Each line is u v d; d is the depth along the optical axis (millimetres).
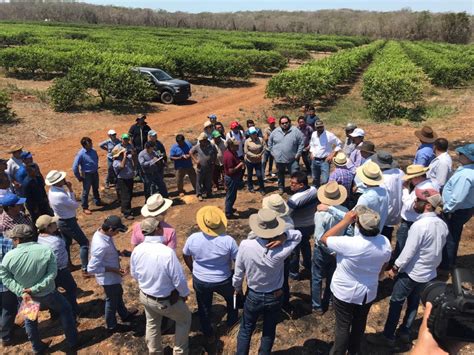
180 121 19266
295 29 115125
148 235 4457
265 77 34281
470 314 1816
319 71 22266
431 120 17391
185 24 112438
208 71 29703
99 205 9875
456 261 6473
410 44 61312
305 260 6195
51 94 19031
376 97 18359
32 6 119562
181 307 4469
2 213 5629
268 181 11195
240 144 10422
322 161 9273
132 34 54688
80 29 61562
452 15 80312
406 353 4746
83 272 6668
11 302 5090
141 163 9078
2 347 5219
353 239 4023
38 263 4508
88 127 17375
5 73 28797
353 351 4496
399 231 5488
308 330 5203
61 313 4867
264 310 4285
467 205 5539
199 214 4789
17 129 16094
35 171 7176
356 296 4062
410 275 4477
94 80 20047
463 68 25719
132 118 19328
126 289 6273
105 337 5277
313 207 5656
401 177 5629
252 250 4125
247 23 120125
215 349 4984
